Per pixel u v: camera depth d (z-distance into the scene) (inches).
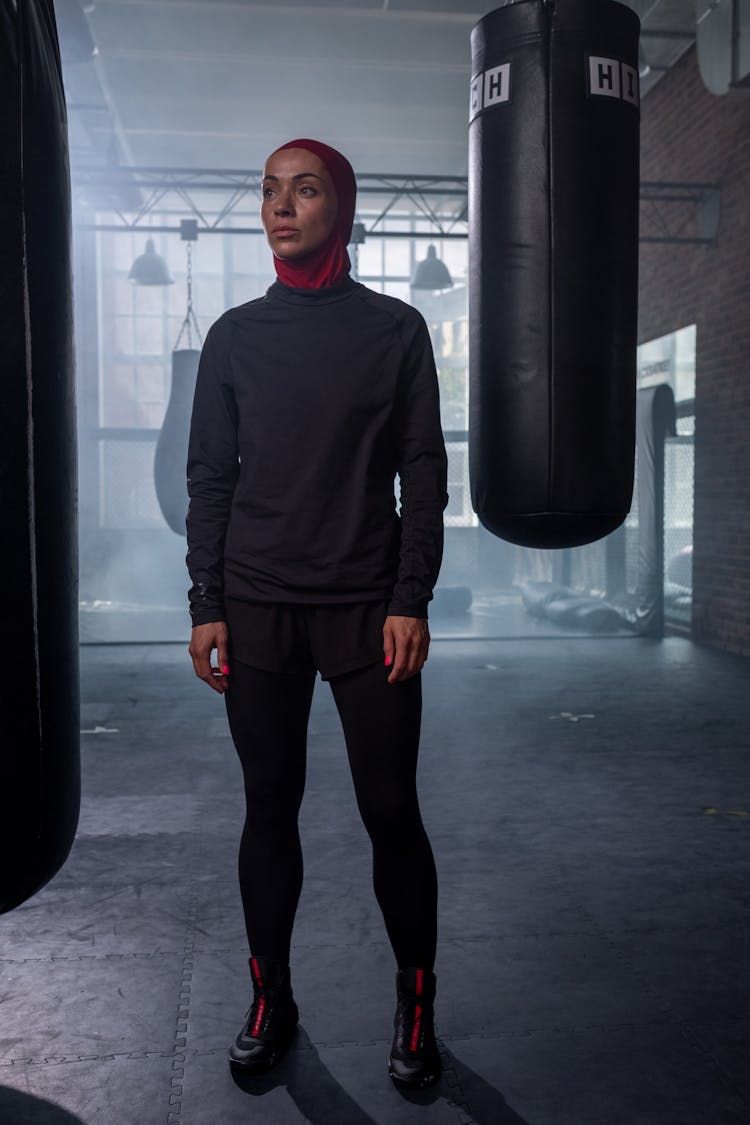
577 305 87.6
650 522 304.7
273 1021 66.0
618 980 78.4
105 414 477.1
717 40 220.7
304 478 60.8
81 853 109.4
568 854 108.8
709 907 93.7
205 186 325.1
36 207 42.0
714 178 284.4
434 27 301.6
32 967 80.6
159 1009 73.5
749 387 267.4
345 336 60.8
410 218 431.2
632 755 156.2
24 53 41.4
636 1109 61.1
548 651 279.0
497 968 80.5
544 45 87.7
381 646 61.7
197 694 212.8
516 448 88.4
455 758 153.9
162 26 297.7
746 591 270.5
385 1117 60.3
